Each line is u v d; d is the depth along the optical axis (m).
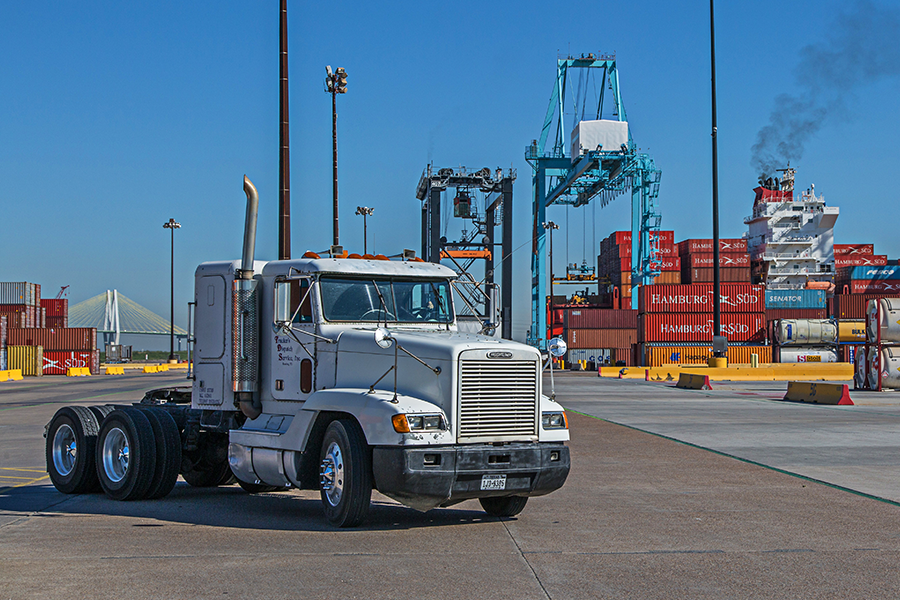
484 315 9.84
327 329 8.89
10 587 6.00
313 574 6.41
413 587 6.05
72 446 11.06
